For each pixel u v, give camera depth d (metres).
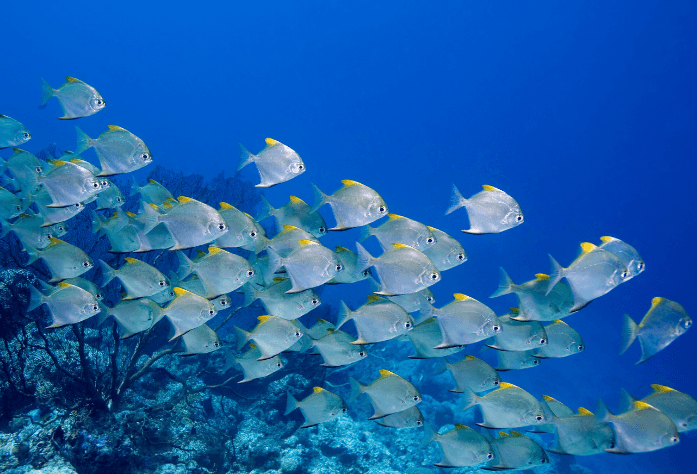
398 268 1.33
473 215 1.41
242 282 1.35
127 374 1.79
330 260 1.34
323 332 1.53
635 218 21.97
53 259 1.38
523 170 27.11
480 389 1.37
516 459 1.33
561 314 1.38
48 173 1.39
